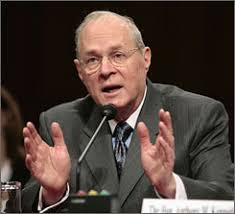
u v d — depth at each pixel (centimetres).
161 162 636
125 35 742
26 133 670
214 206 554
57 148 688
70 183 750
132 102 759
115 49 736
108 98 741
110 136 769
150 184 717
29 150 673
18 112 1043
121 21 748
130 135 766
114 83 736
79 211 545
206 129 757
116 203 548
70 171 752
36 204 695
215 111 773
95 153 764
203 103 777
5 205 673
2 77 1519
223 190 678
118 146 766
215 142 755
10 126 1036
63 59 1523
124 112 766
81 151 777
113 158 755
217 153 743
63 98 1516
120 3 1501
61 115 828
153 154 636
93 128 787
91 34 741
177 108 778
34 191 720
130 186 720
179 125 765
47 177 677
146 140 641
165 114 632
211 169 723
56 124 690
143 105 776
